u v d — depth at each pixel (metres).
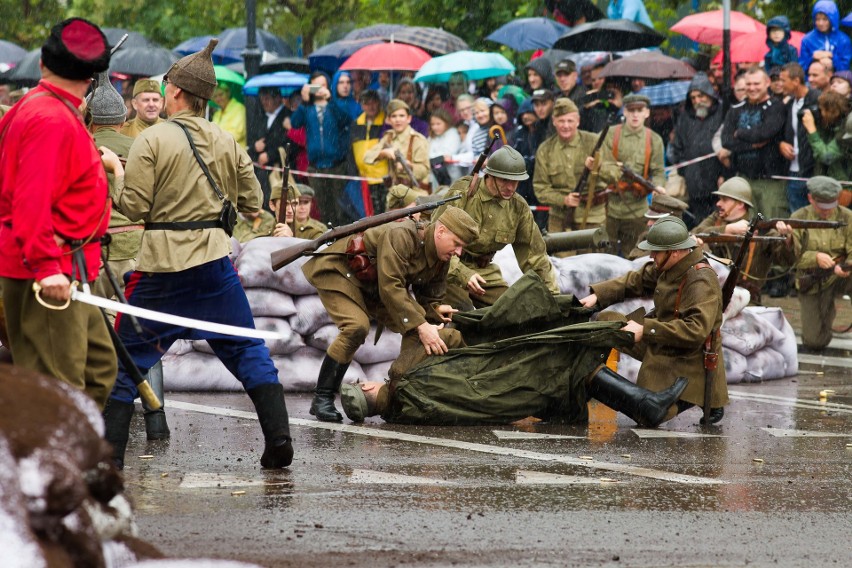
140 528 8.70
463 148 26.86
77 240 8.80
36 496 4.90
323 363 14.34
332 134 28.12
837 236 22.05
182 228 10.72
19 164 8.46
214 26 43.53
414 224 14.10
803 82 25.02
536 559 8.15
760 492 10.53
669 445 12.98
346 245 14.35
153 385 12.65
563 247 18.45
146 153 10.66
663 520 9.37
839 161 24.47
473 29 36.56
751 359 18.47
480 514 9.41
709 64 28.72
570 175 23.75
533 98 25.73
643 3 34.34
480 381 14.13
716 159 25.80
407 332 14.11
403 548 8.35
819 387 17.98
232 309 10.90
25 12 44.97
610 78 27.50
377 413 14.27
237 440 12.65
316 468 11.18
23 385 5.23
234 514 9.22
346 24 41.03
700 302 14.33
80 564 5.16
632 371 17.42
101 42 8.70
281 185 19.45
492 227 15.57
